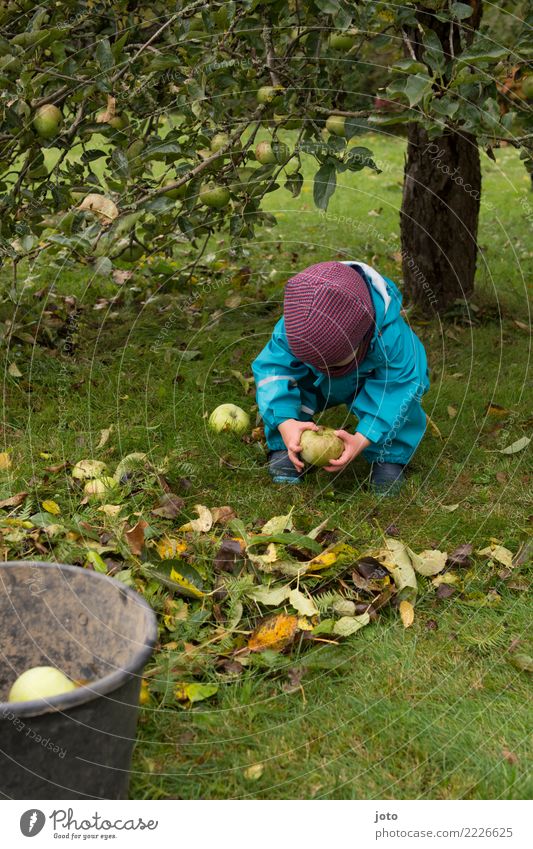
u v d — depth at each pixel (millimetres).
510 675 2197
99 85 2953
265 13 3070
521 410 3738
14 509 2740
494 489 3131
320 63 3348
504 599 2514
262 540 2498
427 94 2539
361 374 3049
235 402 3727
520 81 2939
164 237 3896
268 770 1865
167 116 3521
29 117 3039
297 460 2963
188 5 3098
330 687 2107
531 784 1862
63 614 1868
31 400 3582
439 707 2064
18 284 4801
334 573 2486
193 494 2973
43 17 3215
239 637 2215
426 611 2445
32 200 3510
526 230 7172
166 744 1908
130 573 2336
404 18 2744
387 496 3016
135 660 1540
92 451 3168
